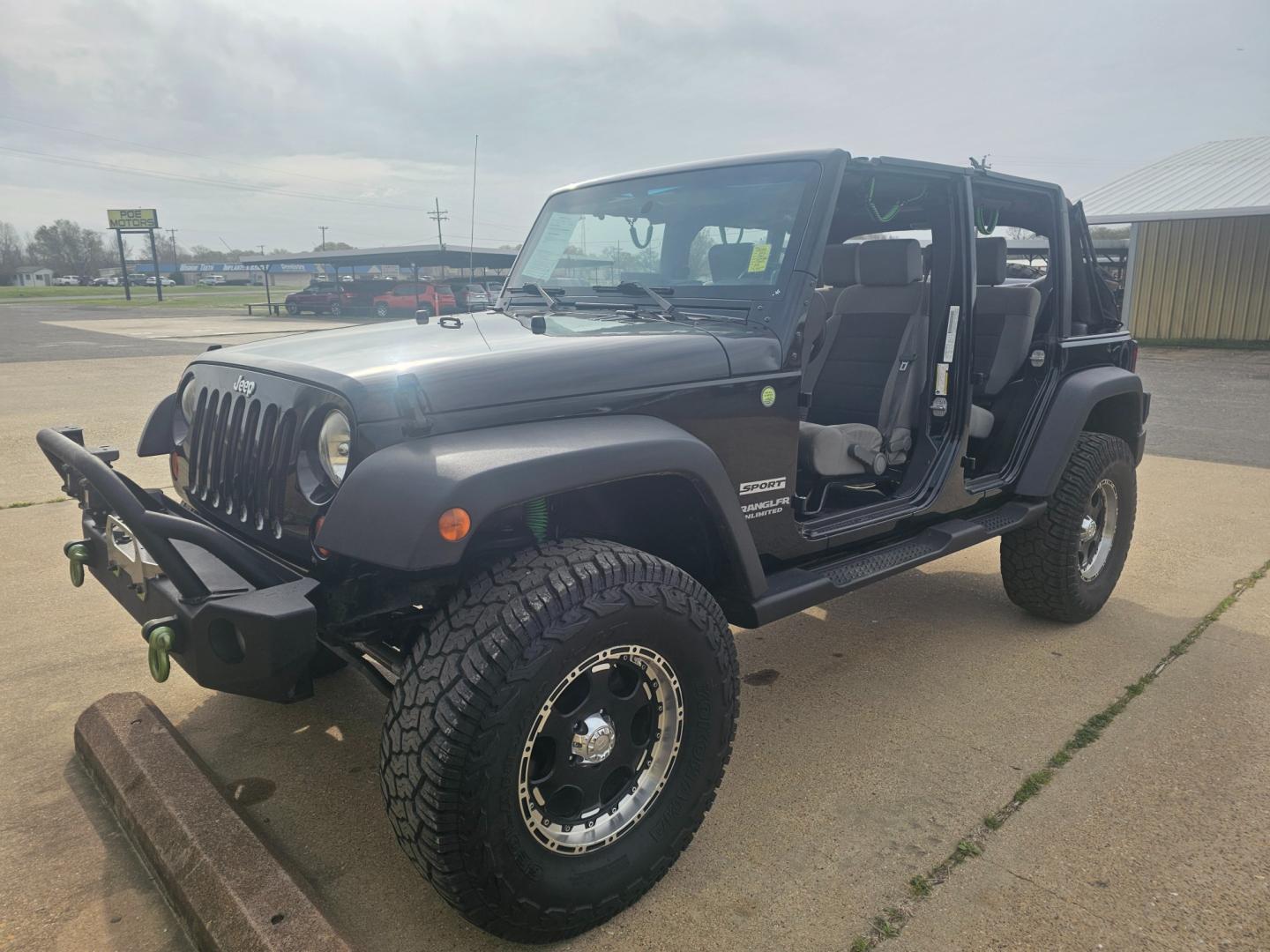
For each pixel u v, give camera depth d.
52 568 4.80
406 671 2.02
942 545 3.30
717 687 2.30
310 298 37.25
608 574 2.09
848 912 2.23
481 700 1.88
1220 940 2.11
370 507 1.97
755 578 2.56
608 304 3.20
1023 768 2.88
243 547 2.18
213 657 2.05
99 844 2.51
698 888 2.34
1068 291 4.00
